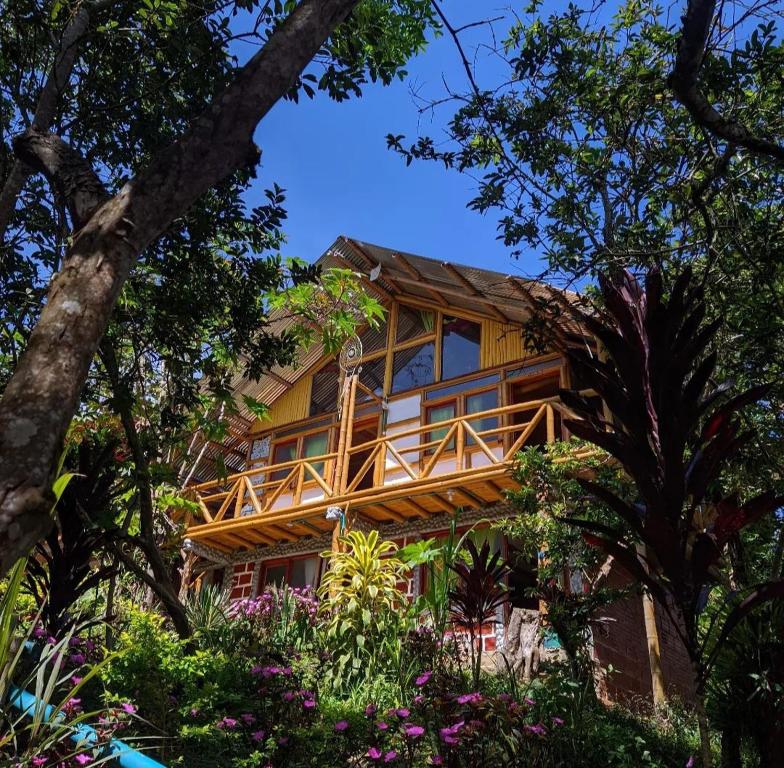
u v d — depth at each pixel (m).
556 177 4.94
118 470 5.22
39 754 2.37
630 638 9.47
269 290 5.74
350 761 3.73
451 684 4.51
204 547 13.80
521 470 6.56
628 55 5.04
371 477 15.09
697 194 4.23
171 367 5.54
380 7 5.20
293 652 5.60
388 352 14.07
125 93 5.20
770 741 2.62
